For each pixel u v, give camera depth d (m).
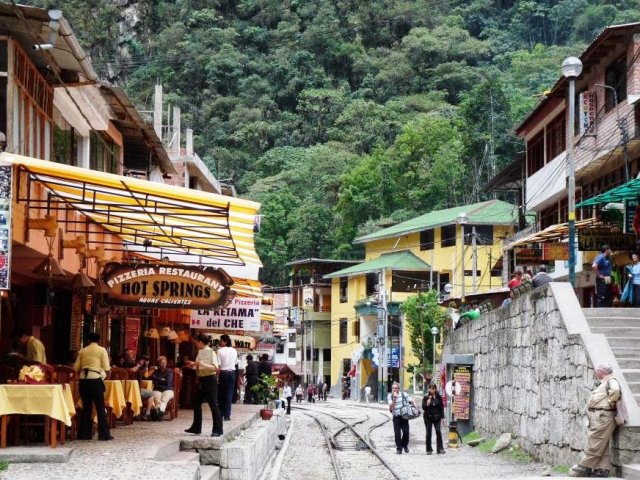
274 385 30.39
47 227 14.46
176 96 93.31
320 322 77.94
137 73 92.81
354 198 79.25
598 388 13.51
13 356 14.09
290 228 84.25
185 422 19.77
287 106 99.19
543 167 36.88
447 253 62.00
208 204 13.65
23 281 18.48
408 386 64.25
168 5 100.81
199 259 21.52
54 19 13.92
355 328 72.00
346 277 73.81
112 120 23.05
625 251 26.19
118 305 18.44
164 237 19.20
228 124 95.56
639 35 26.92
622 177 28.77
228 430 17.39
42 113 16.56
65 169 12.88
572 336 16.00
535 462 18.89
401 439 24.48
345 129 91.81
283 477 18.80
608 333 17.08
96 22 84.56
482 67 96.75
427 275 64.50
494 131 67.50
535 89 82.75
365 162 81.00
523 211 44.28
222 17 103.50
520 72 88.19
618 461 13.28
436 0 106.19
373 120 90.50
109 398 16.95
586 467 13.54
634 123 26.50
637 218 22.12
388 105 92.31
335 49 101.75
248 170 92.44
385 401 61.12
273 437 24.08
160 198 14.30
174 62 97.44
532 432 19.41
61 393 12.66
